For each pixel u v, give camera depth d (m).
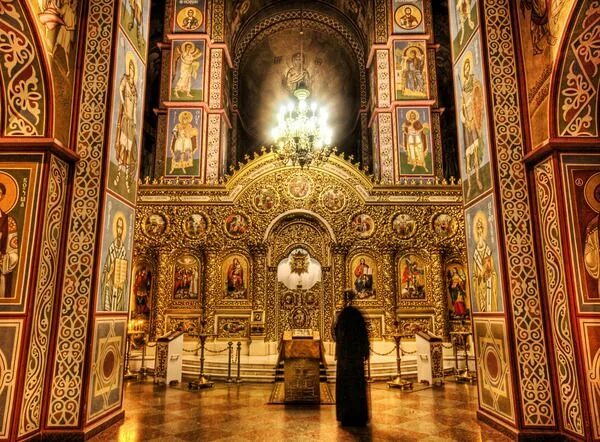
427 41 15.70
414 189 13.75
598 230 5.31
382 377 10.63
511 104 6.20
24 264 5.25
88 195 5.93
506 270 5.76
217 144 14.70
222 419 6.73
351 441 5.63
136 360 12.14
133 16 7.16
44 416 5.38
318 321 13.48
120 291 6.52
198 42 15.29
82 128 6.09
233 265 13.50
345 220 13.62
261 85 19.27
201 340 9.95
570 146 5.45
